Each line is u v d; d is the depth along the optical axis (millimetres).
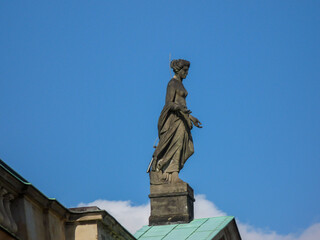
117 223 80562
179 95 114438
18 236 69000
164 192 112312
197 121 114438
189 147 114562
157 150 113812
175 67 116062
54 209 73938
